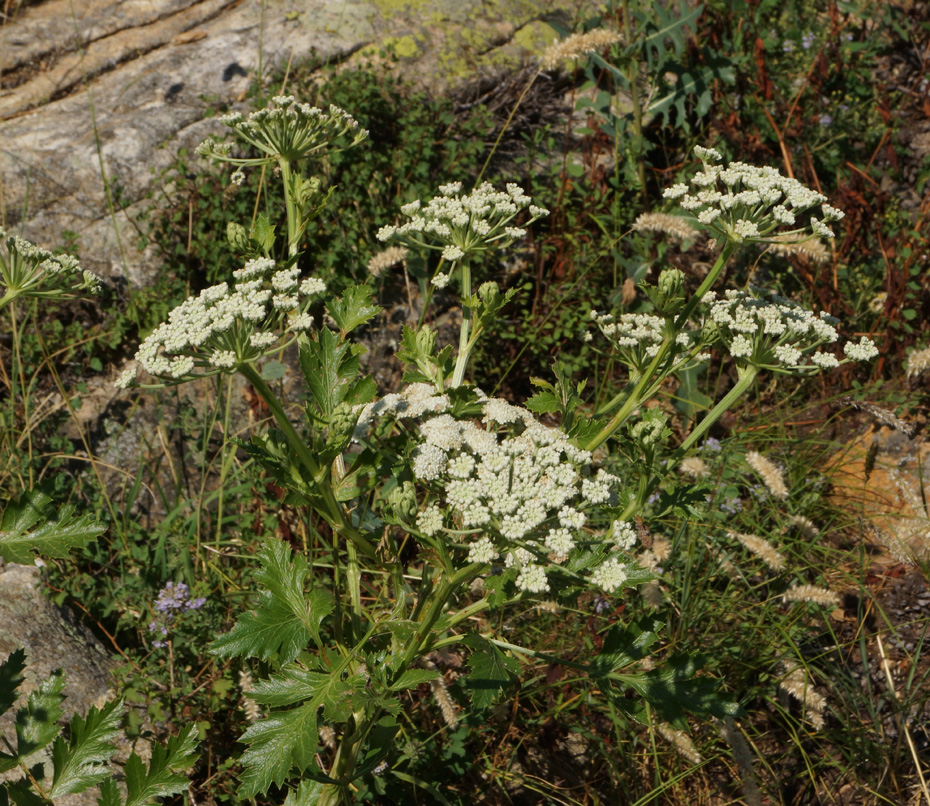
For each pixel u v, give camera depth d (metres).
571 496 1.96
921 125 6.72
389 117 5.37
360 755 2.66
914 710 3.47
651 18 5.73
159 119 5.41
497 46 6.37
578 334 5.02
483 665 2.01
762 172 2.32
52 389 4.51
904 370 4.96
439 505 2.29
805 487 4.09
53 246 4.83
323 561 3.49
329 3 6.37
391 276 5.00
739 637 3.54
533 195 5.47
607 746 3.33
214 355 1.89
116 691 2.95
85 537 2.04
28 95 5.58
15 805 1.94
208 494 4.28
